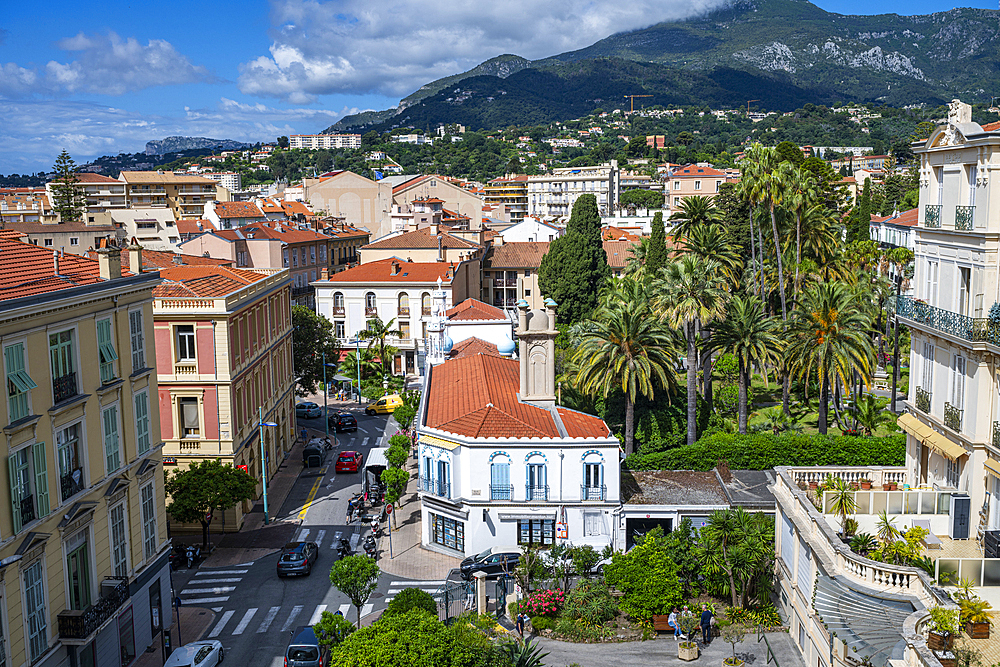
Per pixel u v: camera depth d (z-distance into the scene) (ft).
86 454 100.12
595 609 119.44
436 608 111.55
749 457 168.45
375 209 618.44
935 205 110.01
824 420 191.93
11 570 84.58
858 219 355.77
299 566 142.92
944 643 69.41
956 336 100.27
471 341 224.12
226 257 361.51
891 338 259.80
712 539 122.21
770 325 198.08
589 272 341.21
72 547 97.09
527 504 146.00
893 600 80.79
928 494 101.50
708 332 260.62
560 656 109.81
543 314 163.94
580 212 345.31
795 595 110.22
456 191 636.48
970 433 99.09
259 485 186.60
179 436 164.66
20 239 110.11
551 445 145.59
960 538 97.96
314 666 105.70
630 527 151.74
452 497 147.95
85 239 367.25
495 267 415.03
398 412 219.00
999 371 95.50
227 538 162.81
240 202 516.32
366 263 370.73
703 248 252.42
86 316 100.94
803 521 105.29
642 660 107.86
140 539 113.80
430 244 383.24
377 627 83.46
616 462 145.79
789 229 254.88
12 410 86.17
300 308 273.54
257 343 191.72
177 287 167.53
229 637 120.06
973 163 98.27
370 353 303.48
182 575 144.87
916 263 116.88
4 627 83.15
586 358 194.08
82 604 99.45
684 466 169.37
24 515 87.56
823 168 354.95
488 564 138.92
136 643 111.86
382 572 144.97
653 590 116.88
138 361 115.96
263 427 188.85
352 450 227.81
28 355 89.25
